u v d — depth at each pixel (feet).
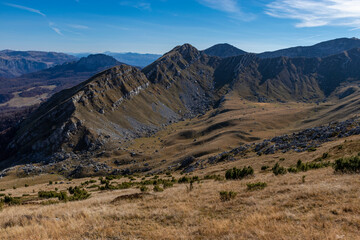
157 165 634.84
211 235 35.47
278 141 315.78
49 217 55.93
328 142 229.25
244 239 32.35
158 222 45.19
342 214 36.83
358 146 145.89
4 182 633.20
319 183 59.77
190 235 36.52
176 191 82.64
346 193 46.65
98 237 39.34
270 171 137.18
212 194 68.28
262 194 57.88
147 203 62.75
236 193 59.77
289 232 32.65
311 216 37.70
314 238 30.07
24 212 66.23
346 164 73.77
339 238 29.22
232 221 41.01
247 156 299.79
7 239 41.55
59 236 41.04
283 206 45.55
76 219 51.29
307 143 255.50
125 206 60.49
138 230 40.96
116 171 650.84
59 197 102.47
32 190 209.77
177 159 638.12
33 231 44.19
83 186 202.39
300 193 51.13
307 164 111.34
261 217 39.45
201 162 379.76
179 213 49.08
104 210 56.44
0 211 72.02
